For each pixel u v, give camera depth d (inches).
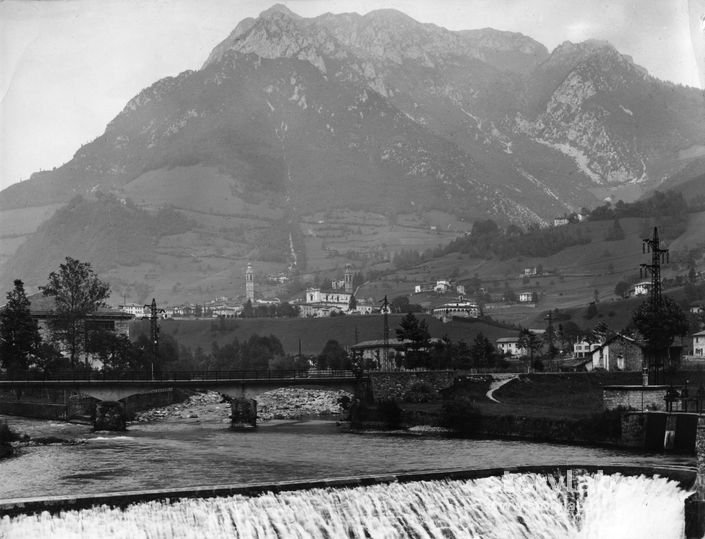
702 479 3523.6
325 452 5398.6
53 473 4404.5
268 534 3201.3
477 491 3698.3
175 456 5132.9
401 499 3533.5
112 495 3110.2
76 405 7869.1
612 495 3799.2
